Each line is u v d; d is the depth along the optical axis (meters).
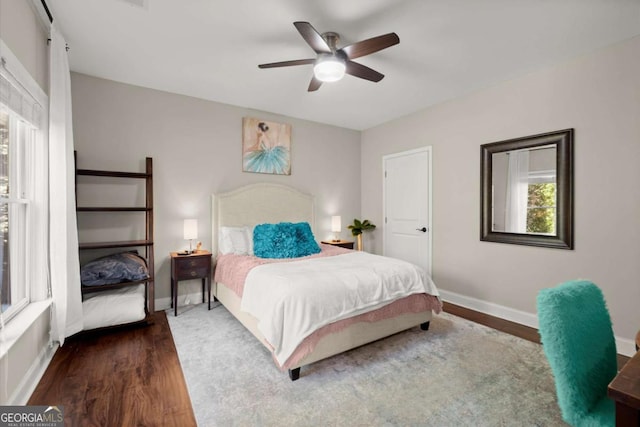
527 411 1.71
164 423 1.59
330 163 4.79
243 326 2.91
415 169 4.16
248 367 2.17
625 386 0.73
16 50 1.75
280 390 1.90
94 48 2.53
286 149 4.34
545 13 2.05
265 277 2.38
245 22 2.17
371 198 4.93
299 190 4.47
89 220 3.06
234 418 1.64
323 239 4.73
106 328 2.71
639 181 2.33
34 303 2.11
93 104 3.06
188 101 3.59
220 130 3.81
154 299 3.29
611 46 2.44
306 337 1.97
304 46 2.49
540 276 2.89
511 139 3.07
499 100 3.19
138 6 2.00
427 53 2.59
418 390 1.90
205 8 2.02
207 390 1.89
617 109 2.42
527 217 2.97
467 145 3.50
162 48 2.53
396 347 2.48
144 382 1.96
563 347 0.99
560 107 2.74
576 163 2.65
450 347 2.49
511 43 2.43
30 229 2.11
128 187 3.25
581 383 0.99
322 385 1.95
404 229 4.34
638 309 2.35
